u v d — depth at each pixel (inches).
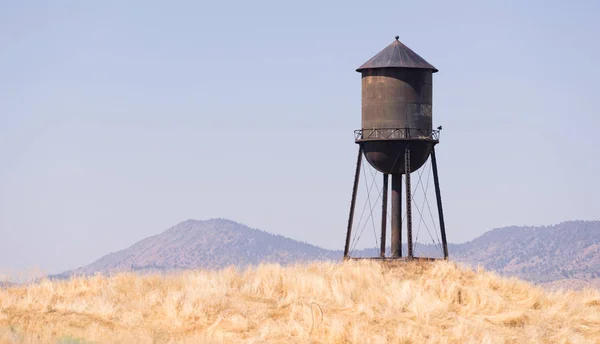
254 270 2645.2
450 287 2468.0
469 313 2353.6
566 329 2240.4
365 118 3398.1
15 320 2167.8
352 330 2116.1
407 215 3282.5
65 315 2228.1
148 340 1995.6
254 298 2400.3
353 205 3452.3
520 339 2183.8
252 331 2155.5
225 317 2215.8
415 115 3356.3
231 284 2514.8
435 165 3454.7
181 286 2517.2
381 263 3080.7
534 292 2522.1
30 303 2300.7
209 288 2415.1
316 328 2142.0
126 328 2142.0
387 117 3351.4
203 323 2183.8
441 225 3454.7
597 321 2361.0
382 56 3403.1
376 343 2062.0
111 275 2659.9
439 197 3452.3
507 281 2655.0
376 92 3368.6
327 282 2482.8
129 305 2315.5
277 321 2220.7
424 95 3380.9
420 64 3371.1
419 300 2347.4
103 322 2188.7
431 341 2087.8
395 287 2503.7
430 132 3383.4
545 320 2327.8
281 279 2516.0
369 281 2618.1
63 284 2564.0
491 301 2423.7
